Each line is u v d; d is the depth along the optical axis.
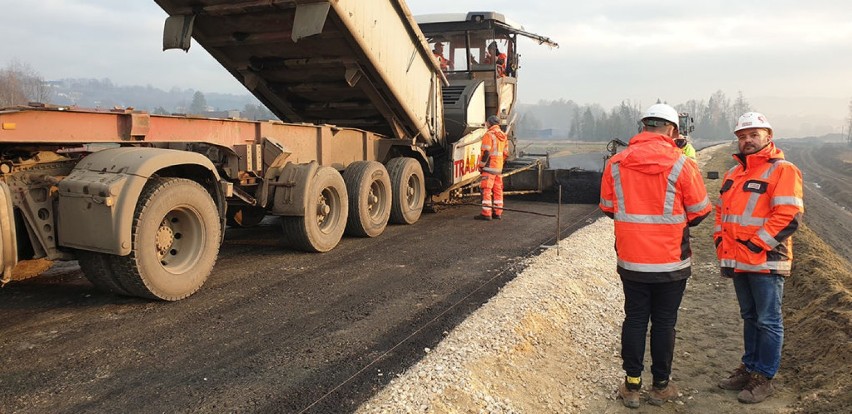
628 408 4.14
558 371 4.52
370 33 7.21
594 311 5.82
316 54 7.58
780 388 4.38
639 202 3.82
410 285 5.73
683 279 3.87
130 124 5.05
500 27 11.11
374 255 7.02
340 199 7.44
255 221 7.95
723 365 4.95
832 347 4.59
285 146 7.02
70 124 4.56
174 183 4.95
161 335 4.27
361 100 8.73
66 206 4.58
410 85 8.63
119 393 3.40
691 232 10.55
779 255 4.04
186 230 5.27
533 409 3.92
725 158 37.38
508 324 4.70
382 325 4.62
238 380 3.62
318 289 5.52
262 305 5.02
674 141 3.96
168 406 3.28
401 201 8.99
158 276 4.83
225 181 5.74
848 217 27.97
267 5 6.46
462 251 7.30
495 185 9.95
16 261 4.27
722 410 4.12
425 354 4.10
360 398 3.46
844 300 5.39
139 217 4.64
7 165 4.39
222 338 4.26
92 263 4.73
